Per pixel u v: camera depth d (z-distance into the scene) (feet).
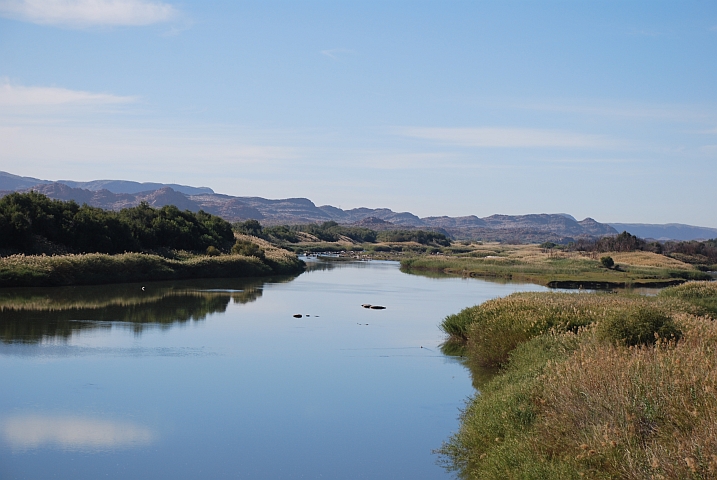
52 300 126.21
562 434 34.09
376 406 58.54
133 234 221.66
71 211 207.51
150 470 43.42
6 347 78.89
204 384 65.57
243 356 79.71
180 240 242.78
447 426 52.90
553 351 54.95
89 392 61.16
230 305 132.46
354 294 168.04
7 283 142.10
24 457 44.98
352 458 45.70
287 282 203.41
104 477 41.96
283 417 55.21
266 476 42.65
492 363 72.95
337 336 96.73
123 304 125.90
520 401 42.04
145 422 53.21
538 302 86.63
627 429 30.19
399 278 242.99
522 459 33.81
